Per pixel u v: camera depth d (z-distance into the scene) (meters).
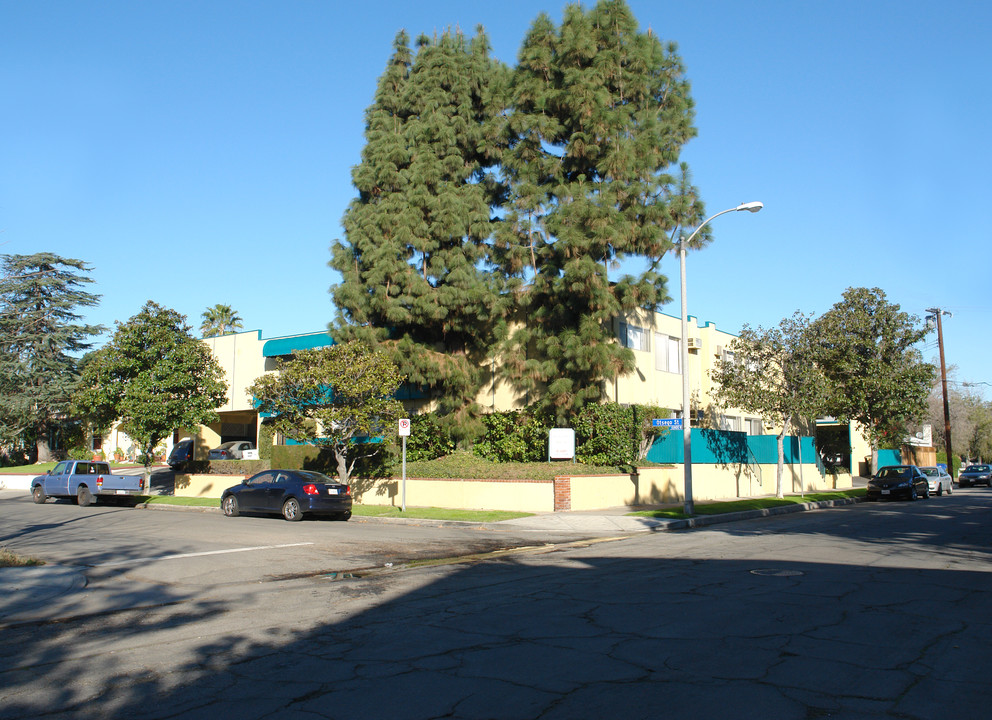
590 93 23.92
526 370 24.45
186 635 8.16
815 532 18.69
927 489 34.66
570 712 5.44
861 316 35.28
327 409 23.28
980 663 6.67
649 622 8.33
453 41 27.58
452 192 26.27
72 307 49.19
